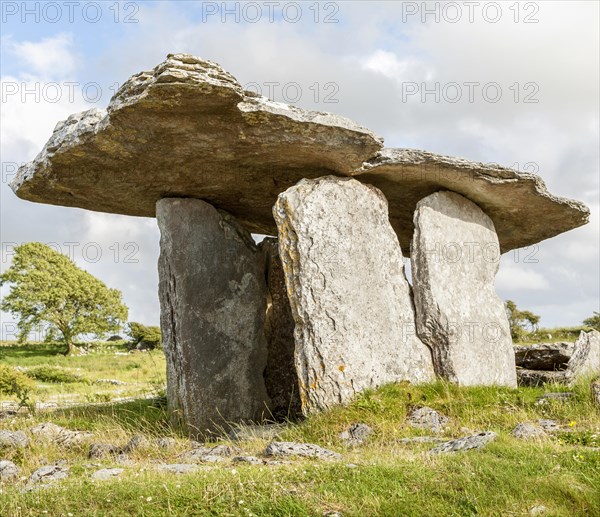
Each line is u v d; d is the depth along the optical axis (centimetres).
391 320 1141
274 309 1391
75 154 1088
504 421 928
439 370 1163
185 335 1209
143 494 601
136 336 4347
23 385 2014
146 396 1706
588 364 1279
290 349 1379
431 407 997
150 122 994
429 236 1217
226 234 1298
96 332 4375
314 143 1070
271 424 1213
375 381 1084
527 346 1505
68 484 652
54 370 2656
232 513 567
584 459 664
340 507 574
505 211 1365
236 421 1234
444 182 1237
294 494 597
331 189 1144
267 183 1236
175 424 1195
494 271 1309
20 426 1076
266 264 1399
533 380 1345
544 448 719
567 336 2702
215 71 921
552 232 1493
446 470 641
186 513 568
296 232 1105
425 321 1174
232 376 1249
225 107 967
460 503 575
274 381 1358
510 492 588
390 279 1164
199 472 673
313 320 1076
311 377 1055
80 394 1925
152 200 1291
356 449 841
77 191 1224
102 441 955
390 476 631
